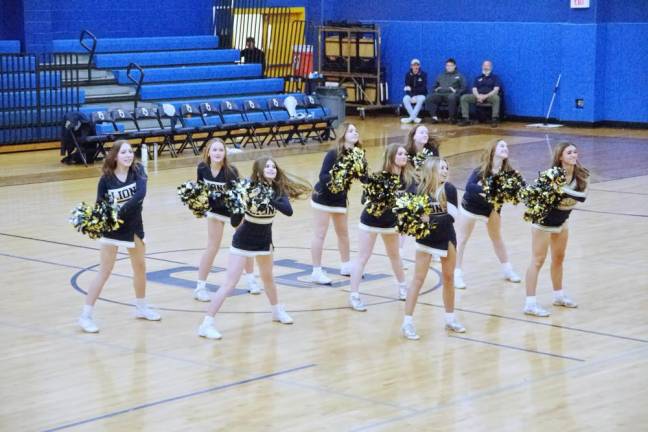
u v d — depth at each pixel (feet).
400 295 41.29
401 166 38.88
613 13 97.55
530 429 27.35
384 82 110.22
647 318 38.45
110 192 36.06
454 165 76.38
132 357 33.94
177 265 47.01
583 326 37.40
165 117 81.05
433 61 107.76
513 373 32.12
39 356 34.09
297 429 27.43
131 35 97.81
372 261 47.80
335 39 109.60
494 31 103.35
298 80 104.22
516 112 103.30
